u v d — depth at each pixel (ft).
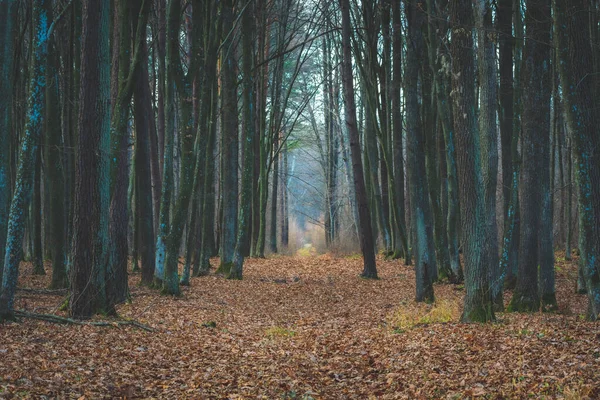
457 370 28.04
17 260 38.45
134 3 59.52
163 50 70.38
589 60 38.32
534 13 50.01
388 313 51.70
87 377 27.12
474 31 47.52
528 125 51.08
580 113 37.93
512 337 33.35
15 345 31.30
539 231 52.19
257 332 43.78
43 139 69.21
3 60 36.14
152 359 32.32
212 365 31.94
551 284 51.62
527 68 50.83
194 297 59.88
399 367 29.94
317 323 48.26
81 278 42.80
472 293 41.19
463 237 41.60
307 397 25.35
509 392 23.44
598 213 37.93
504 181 63.26
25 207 38.60
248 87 81.05
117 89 57.57
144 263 64.75
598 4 51.19
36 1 38.75
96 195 43.14
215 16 66.13
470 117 40.55
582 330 33.35
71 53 64.08
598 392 22.12
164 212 61.93
